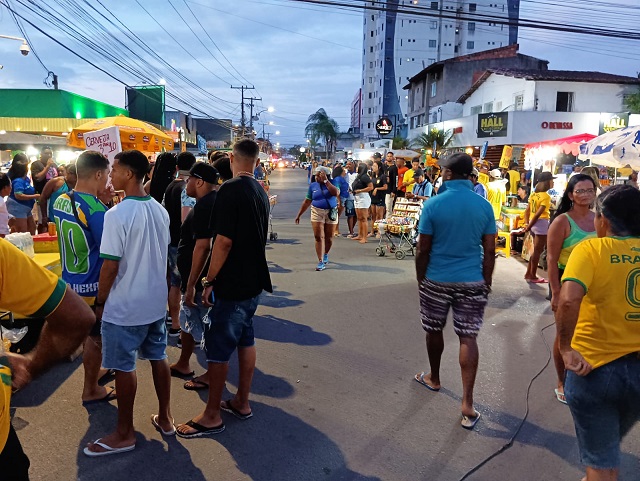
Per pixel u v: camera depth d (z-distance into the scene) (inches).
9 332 191.9
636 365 99.7
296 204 966.4
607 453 102.7
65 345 71.7
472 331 160.4
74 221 153.2
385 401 171.8
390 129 1950.1
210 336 146.0
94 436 146.3
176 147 1212.5
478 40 3656.5
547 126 1000.2
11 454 74.3
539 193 331.9
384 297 296.7
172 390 177.9
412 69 3742.6
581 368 100.6
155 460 135.8
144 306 136.6
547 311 277.4
